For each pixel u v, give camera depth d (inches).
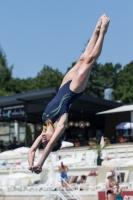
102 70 4347.9
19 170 1577.3
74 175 1456.7
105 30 397.7
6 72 4658.0
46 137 378.3
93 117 2357.3
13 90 4606.3
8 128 2780.5
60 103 385.4
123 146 1626.5
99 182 1423.5
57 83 4645.7
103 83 4215.1
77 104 2033.7
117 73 4379.9
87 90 4192.9
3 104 2031.3
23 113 1968.5
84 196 1241.4
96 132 2226.9
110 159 1517.0
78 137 2361.0
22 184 1449.3
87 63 389.4
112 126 2197.3
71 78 394.6
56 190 1275.8
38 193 1309.1
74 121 2381.9
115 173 1291.8
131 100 3762.3
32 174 1541.6
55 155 1584.6
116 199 1083.9
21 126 2696.9
